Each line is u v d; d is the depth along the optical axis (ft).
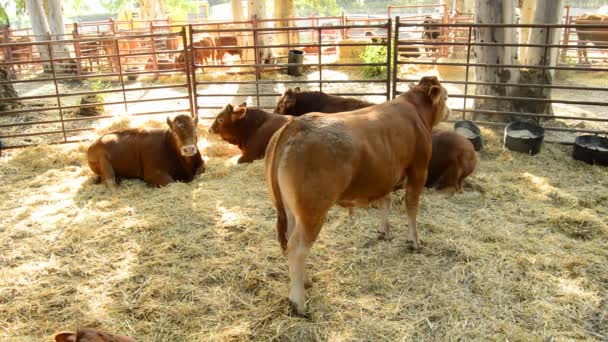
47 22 59.88
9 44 23.47
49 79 24.32
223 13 141.18
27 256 14.21
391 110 12.76
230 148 23.95
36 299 12.18
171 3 110.52
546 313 11.36
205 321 11.28
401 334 10.73
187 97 26.81
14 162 22.43
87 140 25.27
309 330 10.95
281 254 13.85
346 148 10.57
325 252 14.02
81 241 14.89
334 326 11.07
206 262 13.53
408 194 13.79
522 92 26.35
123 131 19.93
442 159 17.70
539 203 17.07
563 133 25.32
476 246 14.14
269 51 50.85
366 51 46.03
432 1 181.06
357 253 13.99
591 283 12.43
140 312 11.60
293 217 11.35
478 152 22.15
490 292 12.13
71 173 21.09
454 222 15.67
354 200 12.16
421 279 12.75
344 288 12.42
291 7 62.08
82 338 7.03
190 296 12.17
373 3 186.39
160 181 19.27
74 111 33.19
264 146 21.57
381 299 11.97
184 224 15.69
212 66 25.64
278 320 11.24
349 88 40.63
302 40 78.48
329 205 10.68
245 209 16.63
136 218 16.17
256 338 10.78
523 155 21.52
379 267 13.32
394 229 15.33
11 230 15.66
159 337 10.80
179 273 13.07
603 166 20.21
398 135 12.30
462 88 40.06
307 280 12.39
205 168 20.86
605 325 11.03
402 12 183.83
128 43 58.44
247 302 11.96
